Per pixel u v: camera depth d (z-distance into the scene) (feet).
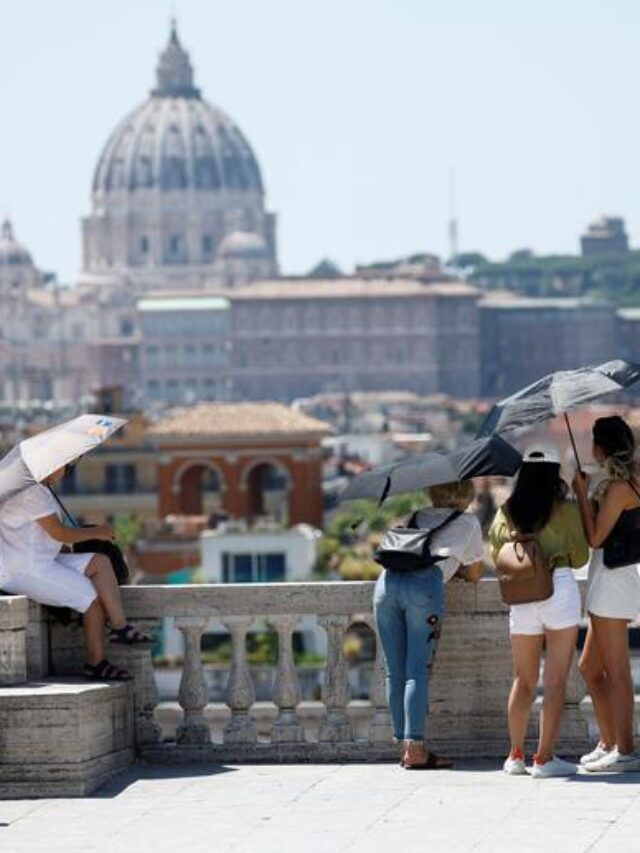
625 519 209.77
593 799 198.08
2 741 206.18
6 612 212.84
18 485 215.51
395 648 215.72
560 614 208.64
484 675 220.02
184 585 221.46
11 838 188.65
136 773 216.13
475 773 212.43
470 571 217.77
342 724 221.05
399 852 180.04
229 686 221.66
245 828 190.49
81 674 222.69
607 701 213.25
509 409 212.43
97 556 218.38
